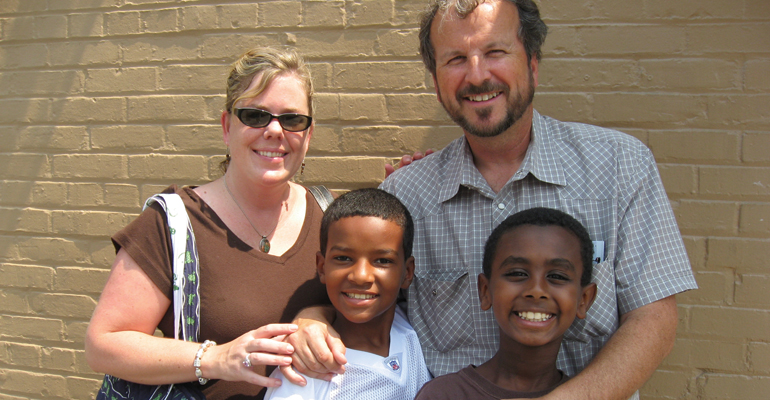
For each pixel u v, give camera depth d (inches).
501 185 79.4
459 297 76.4
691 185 93.8
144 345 66.4
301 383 62.7
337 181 106.1
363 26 103.6
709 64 92.6
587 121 96.6
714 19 92.1
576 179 74.7
